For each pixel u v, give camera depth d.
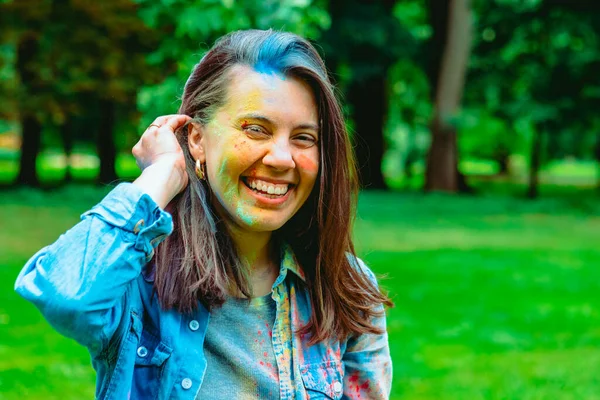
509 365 5.65
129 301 1.66
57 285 1.50
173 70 8.21
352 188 1.93
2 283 7.84
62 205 16.27
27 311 6.68
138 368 1.69
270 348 1.78
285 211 1.76
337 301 1.87
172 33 7.57
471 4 20.42
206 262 1.71
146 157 1.76
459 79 20.55
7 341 5.74
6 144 46.44
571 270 10.08
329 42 18.31
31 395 4.57
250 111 1.71
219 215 1.83
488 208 18.25
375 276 2.06
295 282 1.87
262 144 1.72
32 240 11.04
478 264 10.34
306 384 1.78
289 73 1.74
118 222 1.57
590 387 5.14
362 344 1.94
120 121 20.25
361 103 23.27
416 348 6.09
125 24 15.88
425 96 28.00
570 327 6.95
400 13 25.64
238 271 1.79
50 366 5.14
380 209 17.22
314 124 1.76
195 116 1.79
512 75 23.81
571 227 15.59
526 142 37.72
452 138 20.95
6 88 18.33
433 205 18.12
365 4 19.28
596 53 21.94
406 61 22.78
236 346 1.75
